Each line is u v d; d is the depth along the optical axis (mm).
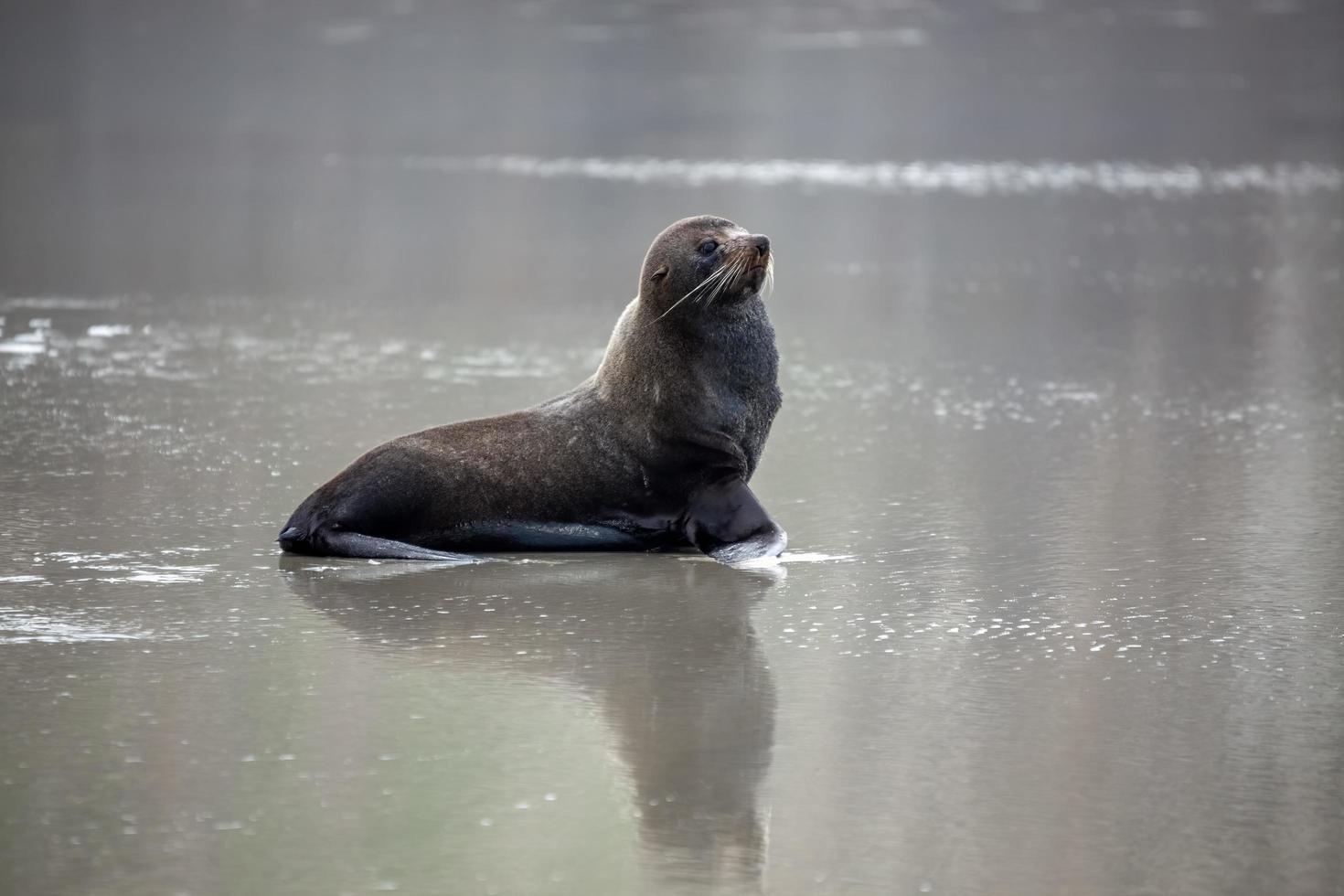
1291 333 60250
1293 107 142750
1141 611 27266
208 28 195000
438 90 160375
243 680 23438
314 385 50531
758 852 17812
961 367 54531
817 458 40906
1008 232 88188
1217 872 17359
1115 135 130625
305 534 31281
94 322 63000
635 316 32281
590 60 171750
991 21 185750
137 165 120750
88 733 21156
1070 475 38656
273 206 100312
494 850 17797
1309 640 25562
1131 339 59531
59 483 36969
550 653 24953
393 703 22484
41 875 17141
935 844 18016
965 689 23188
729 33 184125
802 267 77625
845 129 135250
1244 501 35562
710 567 30578
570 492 32000
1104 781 19766
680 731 21453
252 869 17312
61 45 187500
